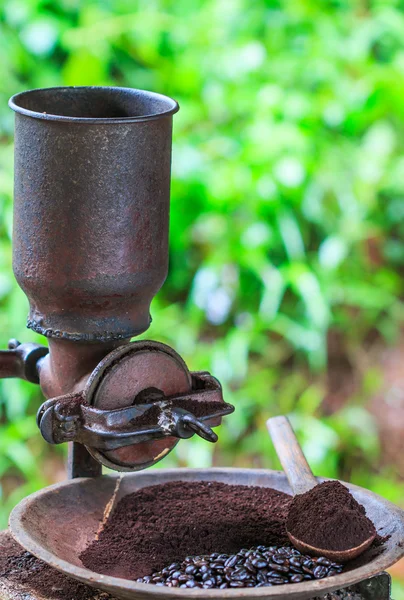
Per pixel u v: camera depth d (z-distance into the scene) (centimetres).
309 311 405
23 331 388
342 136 460
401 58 454
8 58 438
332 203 444
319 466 400
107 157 163
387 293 448
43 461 405
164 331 416
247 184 418
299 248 427
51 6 450
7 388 390
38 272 169
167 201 175
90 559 176
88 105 189
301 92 450
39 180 165
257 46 435
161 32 452
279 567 167
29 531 173
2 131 437
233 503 196
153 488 201
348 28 470
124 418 167
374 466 423
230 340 413
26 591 175
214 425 182
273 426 212
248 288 432
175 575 167
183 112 435
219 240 423
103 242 166
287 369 439
